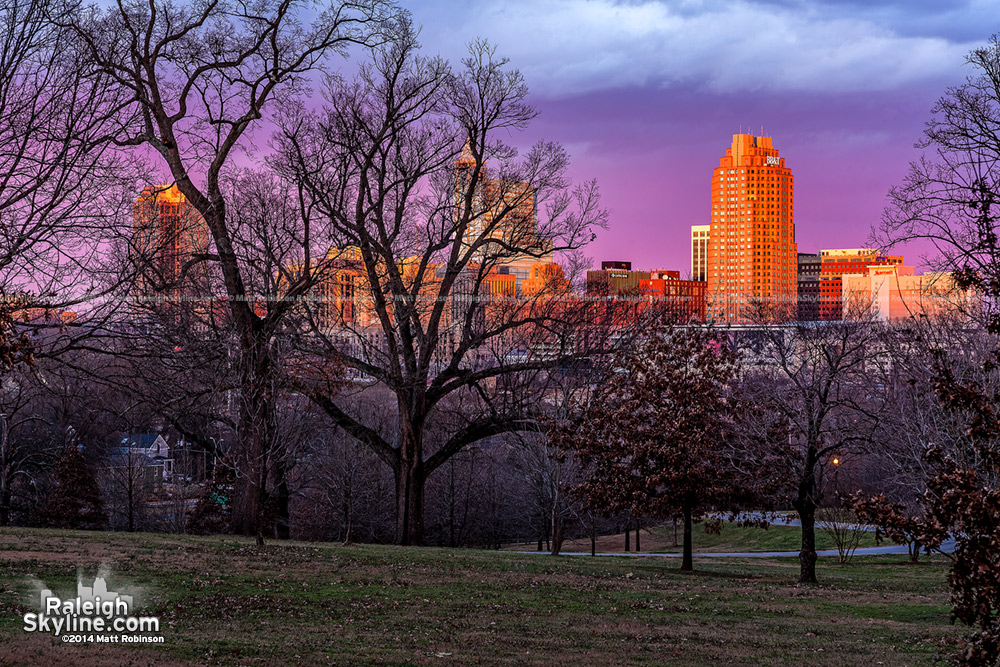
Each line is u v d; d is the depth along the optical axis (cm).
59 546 2662
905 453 3153
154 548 2802
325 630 1853
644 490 3622
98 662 1391
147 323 3362
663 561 4484
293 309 4262
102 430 6669
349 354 4925
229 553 2831
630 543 8056
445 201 4475
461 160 4528
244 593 2145
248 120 3919
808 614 2505
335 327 4822
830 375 3219
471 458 6556
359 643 1748
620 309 4997
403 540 4425
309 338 4322
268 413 4047
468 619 2089
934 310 4456
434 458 4572
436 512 7225
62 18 2000
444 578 2664
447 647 1766
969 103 2692
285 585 2305
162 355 3072
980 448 1383
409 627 1953
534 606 2333
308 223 4138
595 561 3906
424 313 4678
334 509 6462
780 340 4038
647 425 3706
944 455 1343
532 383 4941
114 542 2895
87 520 5684
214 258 3819
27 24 1808
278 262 4209
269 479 4772
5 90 1762
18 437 6644
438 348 5388
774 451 3438
